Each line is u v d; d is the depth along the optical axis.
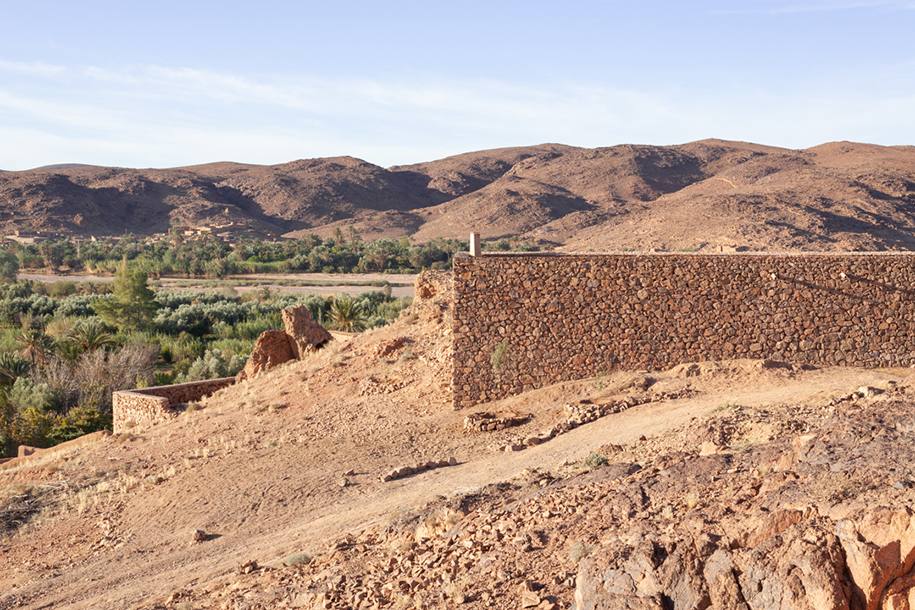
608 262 21.02
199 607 9.69
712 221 159.00
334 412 22.73
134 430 27.00
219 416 25.11
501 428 19.00
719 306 21.02
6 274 129.38
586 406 18.48
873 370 20.27
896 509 4.71
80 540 16.25
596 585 5.68
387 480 16.09
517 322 21.14
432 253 157.12
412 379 24.03
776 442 8.55
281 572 10.23
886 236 160.00
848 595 4.55
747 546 5.27
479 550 8.00
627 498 7.84
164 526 15.79
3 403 40.38
